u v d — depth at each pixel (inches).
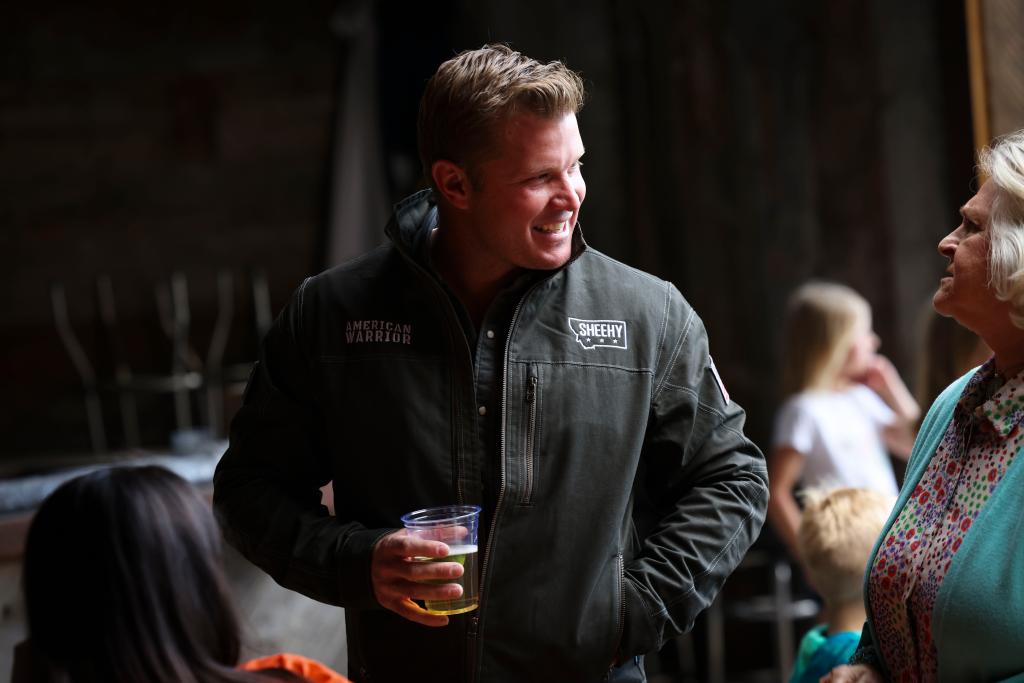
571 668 90.9
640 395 93.4
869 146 286.4
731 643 286.4
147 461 193.9
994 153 81.4
